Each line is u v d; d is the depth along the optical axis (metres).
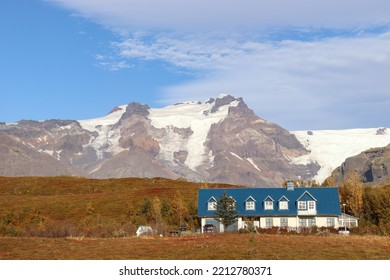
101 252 63.59
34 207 150.88
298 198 120.75
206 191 128.12
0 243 69.94
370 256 60.31
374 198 133.00
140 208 142.88
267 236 80.19
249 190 126.75
